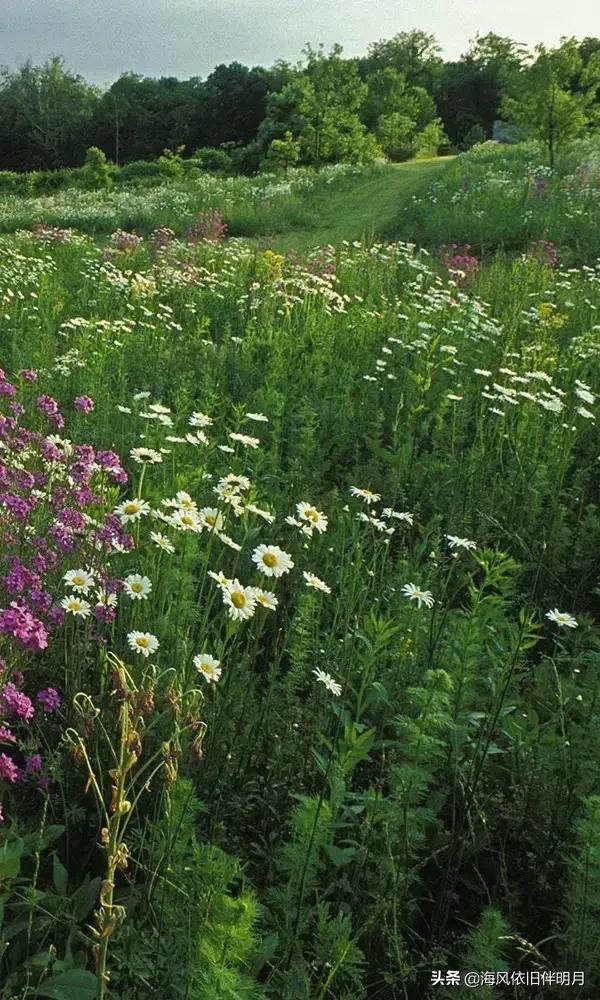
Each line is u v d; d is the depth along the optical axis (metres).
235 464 5.21
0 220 28.08
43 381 6.70
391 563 4.45
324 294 10.91
